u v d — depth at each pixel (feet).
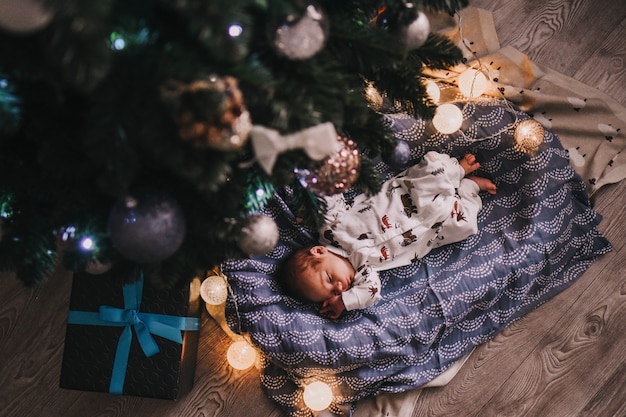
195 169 2.31
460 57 3.07
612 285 5.32
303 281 4.83
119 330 4.41
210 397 5.17
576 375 5.20
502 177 5.15
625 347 5.23
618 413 5.13
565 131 5.44
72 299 4.40
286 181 2.92
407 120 4.91
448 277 5.05
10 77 2.25
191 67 2.15
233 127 2.25
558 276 5.30
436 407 5.20
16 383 5.11
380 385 5.09
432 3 2.76
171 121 2.28
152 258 2.51
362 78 3.14
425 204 4.92
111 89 2.15
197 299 4.80
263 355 5.05
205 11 2.05
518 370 5.24
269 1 2.24
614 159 5.37
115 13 2.08
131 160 2.29
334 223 4.94
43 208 2.86
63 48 1.90
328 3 2.73
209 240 2.96
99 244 2.72
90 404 5.11
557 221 5.10
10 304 5.20
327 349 4.73
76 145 2.46
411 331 4.93
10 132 2.29
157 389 4.38
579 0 5.66
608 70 5.57
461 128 4.94
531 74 5.51
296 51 2.32
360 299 4.80
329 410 5.05
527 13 5.66
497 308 5.20
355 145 2.92
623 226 5.37
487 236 5.17
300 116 2.35
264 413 5.16
